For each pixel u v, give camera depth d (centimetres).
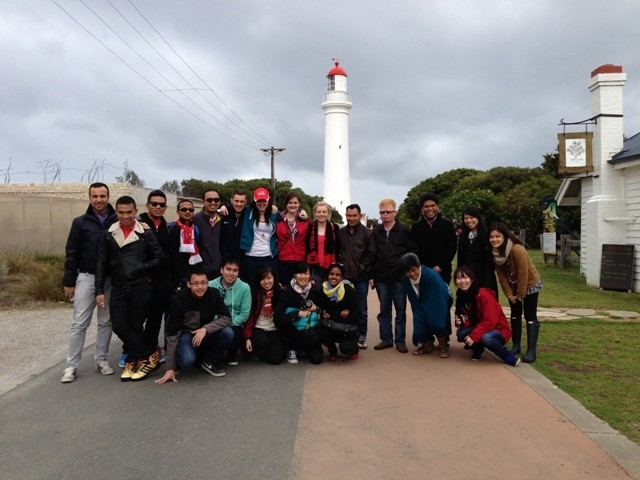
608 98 1294
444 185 5828
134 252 550
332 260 693
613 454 382
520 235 2161
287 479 345
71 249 560
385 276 688
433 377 568
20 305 1014
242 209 680
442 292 631
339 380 557
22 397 501
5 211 1797
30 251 1705
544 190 3466
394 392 518
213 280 607
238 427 428
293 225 686
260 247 671
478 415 457
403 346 685
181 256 627
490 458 377
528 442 403
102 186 566
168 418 447
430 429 427
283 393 512
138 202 2434
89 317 570
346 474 352
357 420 445
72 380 552
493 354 669
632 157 1188
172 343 553
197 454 379
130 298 551
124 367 603
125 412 461
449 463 369
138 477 346
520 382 550
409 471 357
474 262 654
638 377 564
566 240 1814
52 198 1917
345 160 4966
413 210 6103
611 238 1289
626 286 1222
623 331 795
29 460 371
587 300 1108
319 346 625
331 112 4900
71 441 401
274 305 620
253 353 668
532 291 639
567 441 405
